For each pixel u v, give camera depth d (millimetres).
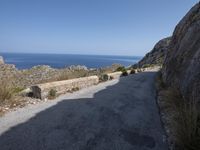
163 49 54406
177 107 7078
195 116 4793
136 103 9023
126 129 6047
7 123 5957
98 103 8703
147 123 6594
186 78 8039
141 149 4914
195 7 13086
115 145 5043
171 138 5367
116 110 7809
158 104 8891
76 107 7926
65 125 6055
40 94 8984
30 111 7160
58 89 10320
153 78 19812
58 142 4996
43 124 6023
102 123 6402
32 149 4598
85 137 5367
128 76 21766
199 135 4520
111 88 12844
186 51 10266
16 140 4957
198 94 6125
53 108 7656
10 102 7844
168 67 13992
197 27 10461
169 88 10117
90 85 13922
